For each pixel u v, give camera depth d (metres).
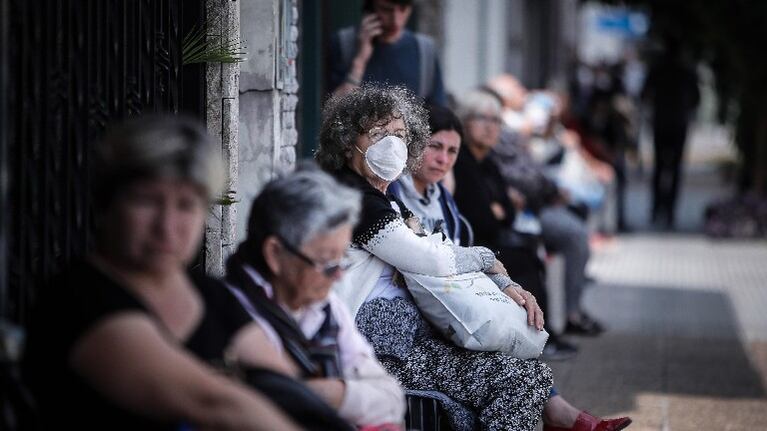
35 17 6.47
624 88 28.23
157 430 5.17
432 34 20.94
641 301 18.73
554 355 14.30
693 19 27.98
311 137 13.36
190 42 8.77
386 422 6.61
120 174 5.07
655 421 11.76
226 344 5.71
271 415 5.18
